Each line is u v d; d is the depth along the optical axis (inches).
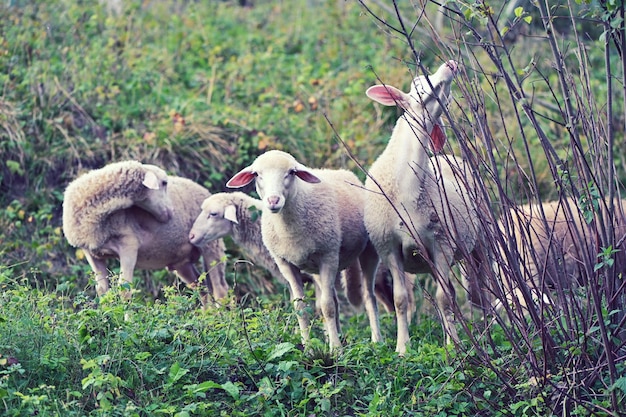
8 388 332.8
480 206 354.6
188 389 346.3
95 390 341.4
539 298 346.9
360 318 494.3
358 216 449.4
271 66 770.2
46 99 631.8
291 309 477.1
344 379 377.4
